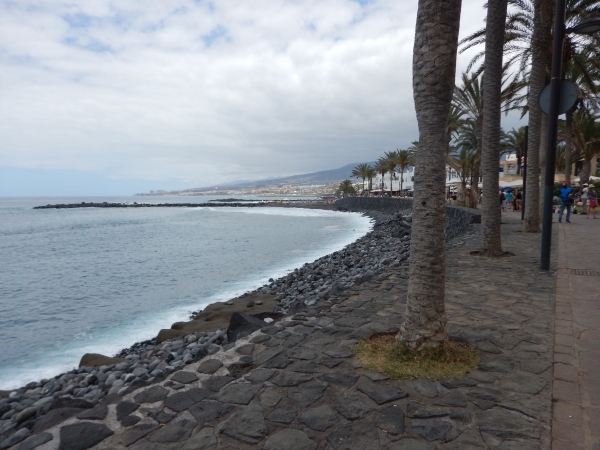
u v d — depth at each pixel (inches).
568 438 103.3
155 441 107.8
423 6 144.2
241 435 108.7
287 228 1718.8
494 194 378.0
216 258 895.7
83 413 123.6
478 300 234.1
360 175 3937.0
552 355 155.4
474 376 138.4
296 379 140.4
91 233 1628.9
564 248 424.2
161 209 4694.9
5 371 311.6
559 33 292.8
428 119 146.5
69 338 389.1
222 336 286.8
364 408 119.9
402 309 221.3
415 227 154.8
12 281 685.3
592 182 1387.8
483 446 100.5
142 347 350.6
